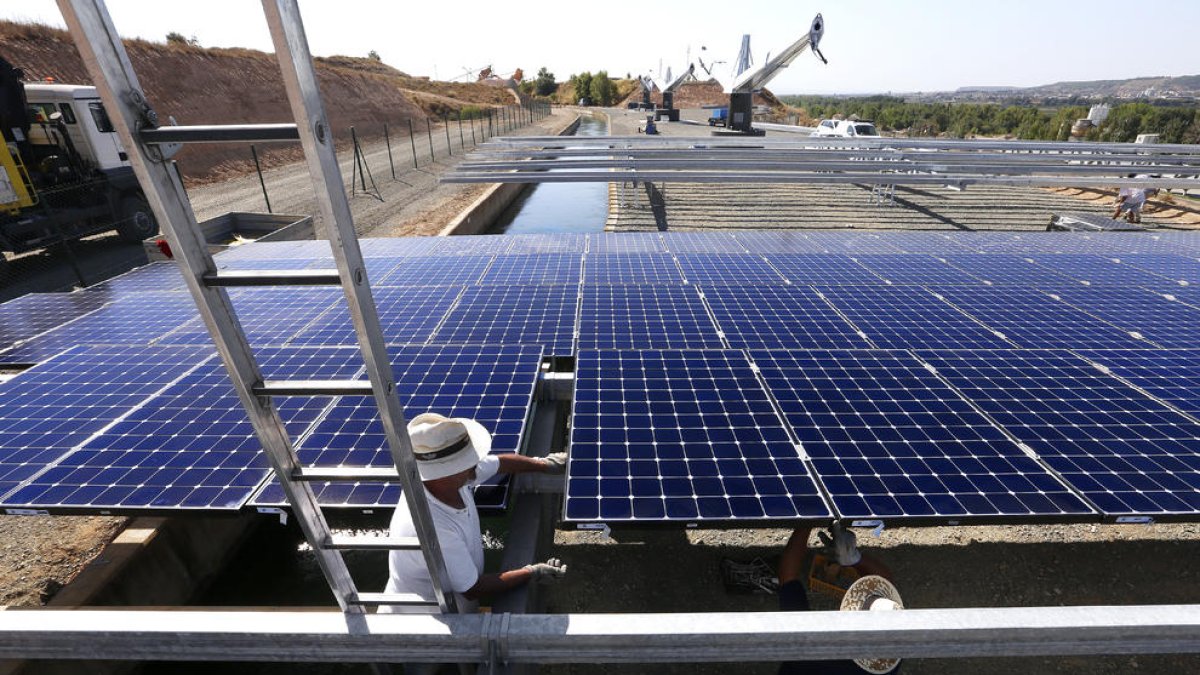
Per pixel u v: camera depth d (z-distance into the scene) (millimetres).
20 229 11383
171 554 4422
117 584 3959
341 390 1454
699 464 3426
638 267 7773
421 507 1788
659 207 17812
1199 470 3385
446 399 4137
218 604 4676
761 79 35938
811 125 71250
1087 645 2320
